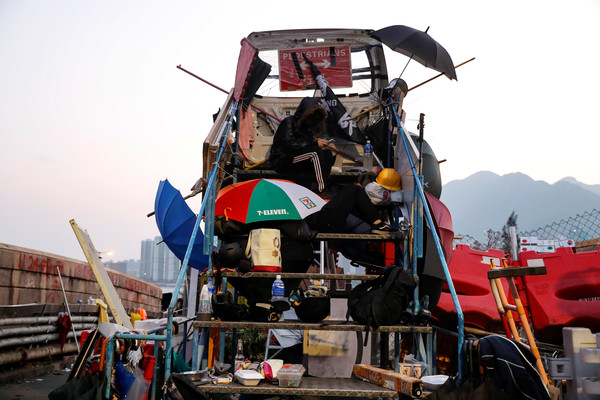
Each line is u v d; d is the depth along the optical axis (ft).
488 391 10.22
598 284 17.24
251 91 21.97
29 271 29.58
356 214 15.60
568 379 12.48
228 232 14.66
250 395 12.16
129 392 11.78
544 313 16.98
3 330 23.77
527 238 23.85
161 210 19.83
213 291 13.76
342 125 21.11
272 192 14.82
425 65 18.56
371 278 13.29
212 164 15.38
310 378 13.01
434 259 14.35
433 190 26.05
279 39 23.62
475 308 19.31
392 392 10.91
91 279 39.34
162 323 17.75
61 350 29.63
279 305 12.75
